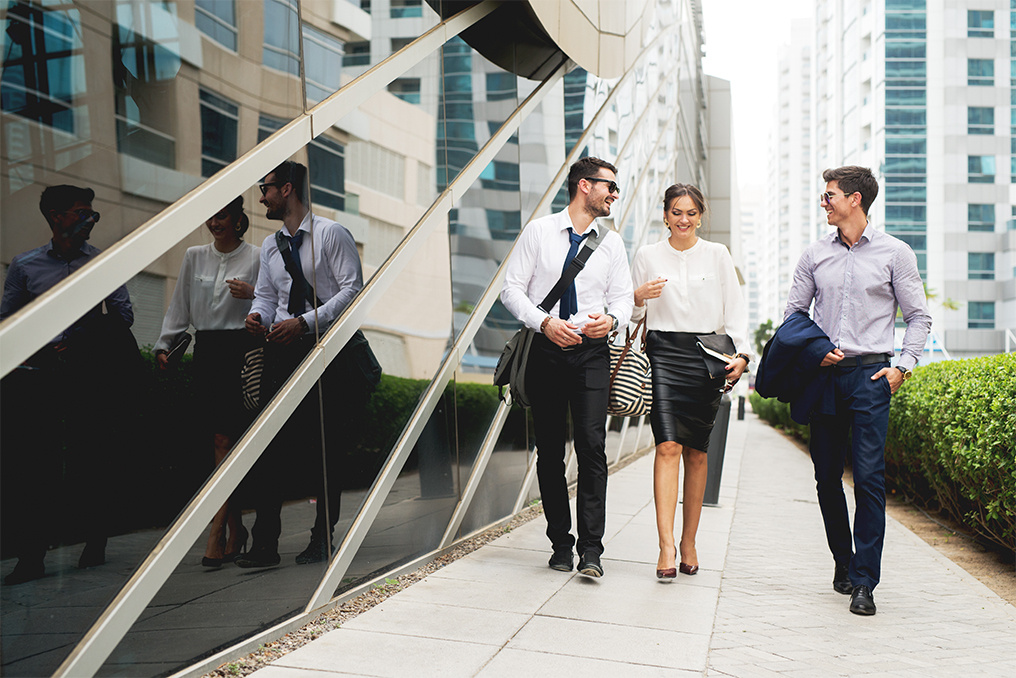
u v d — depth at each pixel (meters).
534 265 4.38
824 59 97.19
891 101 70.44
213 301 2.66
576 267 4.30
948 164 69.25
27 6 2.04
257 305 2.91
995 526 5.65
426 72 4.48
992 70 69.00
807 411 4.09
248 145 2.86
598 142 8.62
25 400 1.99
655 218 13.00
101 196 2.22
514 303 4.27
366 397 3.76
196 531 2.59
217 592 2.71
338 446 3.52
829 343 4.00
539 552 4.95
